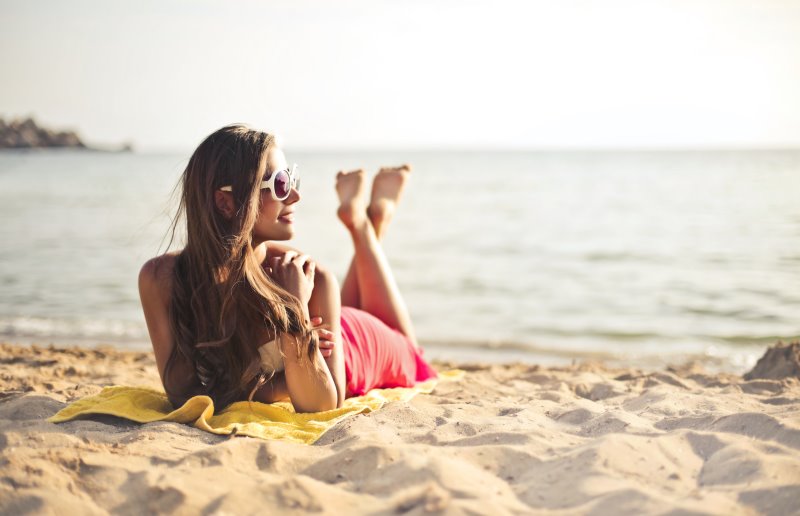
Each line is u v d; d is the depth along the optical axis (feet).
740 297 32.22
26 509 6.40
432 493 6.32
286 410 9.82
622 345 24.95
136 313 29.66
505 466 7.56
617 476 6.95
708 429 8.77
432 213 76.43
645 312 30.09
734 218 64.64
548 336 26.50
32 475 6.98
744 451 7.43
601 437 7.99
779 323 27.50
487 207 82.79
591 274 39.58
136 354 18.51
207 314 9.79
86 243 50.16
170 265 9.96
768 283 35.22
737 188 101.71
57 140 455.22
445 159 370.94
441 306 32.17
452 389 13.24
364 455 7.70
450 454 7.73
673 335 26.17
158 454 7.99
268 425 9.29
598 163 252.62
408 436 8.91
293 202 9.93
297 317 9.48
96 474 7.23
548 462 7.53
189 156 9.93
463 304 32.55
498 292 35.27
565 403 10.91
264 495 6.62
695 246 48.55
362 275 13.14
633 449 7.59
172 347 10.03
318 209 83.05
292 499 6.54
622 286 35.81
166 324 9.99
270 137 9.68
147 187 120.98
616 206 80.33
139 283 10.00
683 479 7.04
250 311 9.64
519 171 193.98
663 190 102.47
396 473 7.09
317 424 9.47
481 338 26.22
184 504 6.61
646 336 26.16
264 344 10.07
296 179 9.95
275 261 10.09
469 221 68.28
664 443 7.84
